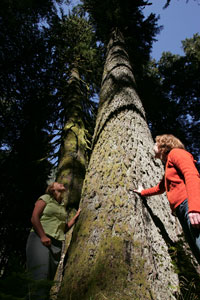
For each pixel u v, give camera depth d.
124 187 2.06
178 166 1.41
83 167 4.47
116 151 2.55
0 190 5.19
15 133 5.85
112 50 5.57
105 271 1.47
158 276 1.48
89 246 1.74
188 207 1.19
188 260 1.57
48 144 5.67
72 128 5.37
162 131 9.61
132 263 1.48
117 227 1.73
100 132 3.18
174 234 1.96
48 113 6.52
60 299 1.51
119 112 3.26
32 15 5.33
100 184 2.27
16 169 5.43
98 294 1.36
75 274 1.60
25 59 5.46
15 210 5.16
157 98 8.77
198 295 1.41
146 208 1.94
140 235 1.65
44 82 6.30
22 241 4.82
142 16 7.39
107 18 6.70
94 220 1.93
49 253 1.87
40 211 1.99
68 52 7.63
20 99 5.84
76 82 7.29
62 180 4.02
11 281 1.06
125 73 4.27
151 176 2.34
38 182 5.72
